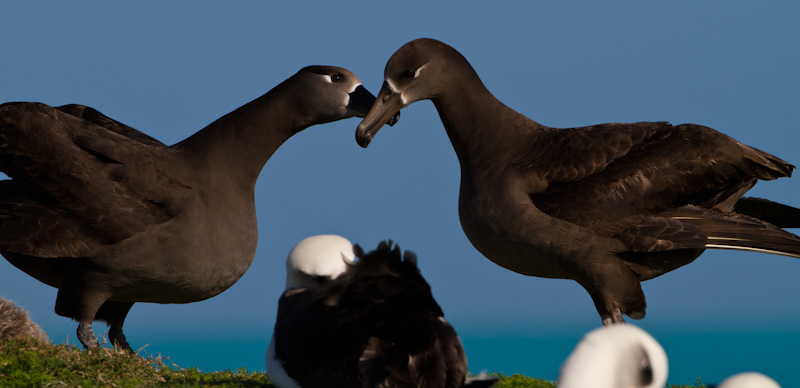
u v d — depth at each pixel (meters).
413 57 14.02
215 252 13.33
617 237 13.30
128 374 11.77
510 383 11.84
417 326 8.70
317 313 9.45
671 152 13.70
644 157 13.62
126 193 12.94
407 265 9.16
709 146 13.77
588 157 13.50
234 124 13.80
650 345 8.95
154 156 13.30
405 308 8.91
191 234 13.09
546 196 13.41
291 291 10.48
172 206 13.12
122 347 14.05
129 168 13.02
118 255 12.77
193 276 13.23
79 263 12.89
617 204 13.35
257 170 13.98
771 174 13.95
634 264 13.49
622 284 13.29
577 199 13.31
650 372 8.83
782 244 13.29
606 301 13.31
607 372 8.73
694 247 13.28
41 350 12.24
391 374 8.49
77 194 12.80
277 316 10.25
